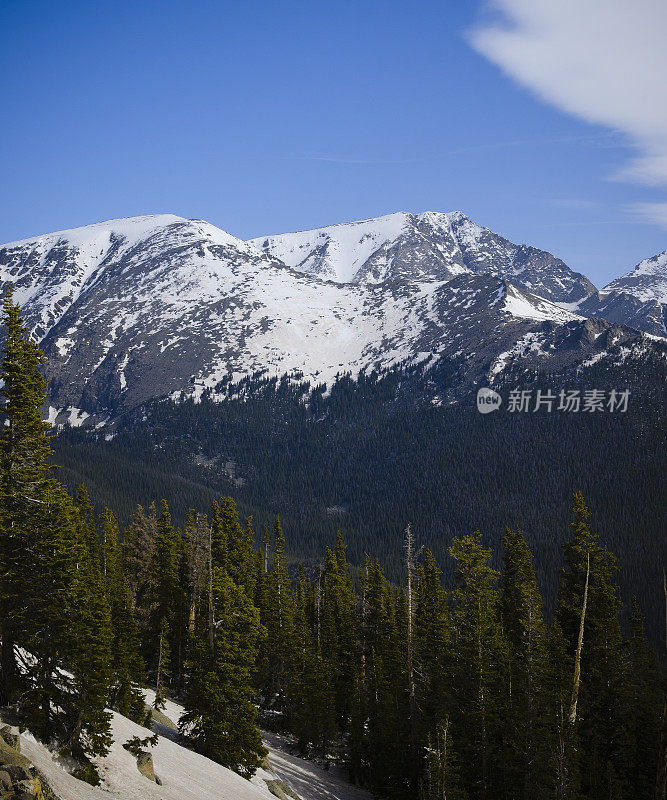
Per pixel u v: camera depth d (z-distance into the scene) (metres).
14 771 26.06
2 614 36.53
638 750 59.28
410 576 61.25
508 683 55.91
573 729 49.81
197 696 52.34
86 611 38.34
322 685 69.19
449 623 65.50
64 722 36.91
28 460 38.72
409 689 59.44
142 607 85.69
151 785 38.28
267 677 79.38
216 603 60.66
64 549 37.75
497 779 54.44
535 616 57.44
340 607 82.31
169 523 83.88
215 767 48.69
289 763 63.12
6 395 38.38
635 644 68.88
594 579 63.22
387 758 60.34
